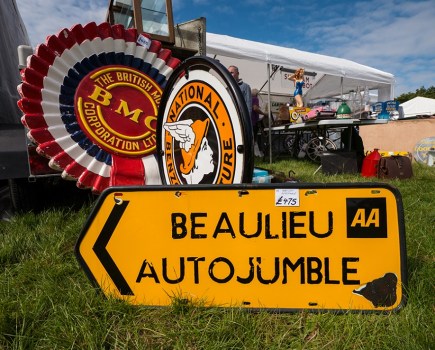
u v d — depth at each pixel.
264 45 7.31
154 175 2.22
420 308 1.06
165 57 2.35
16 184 2.17
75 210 2.33
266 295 1.09
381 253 1.05
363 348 0.94
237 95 1.21
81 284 1.32
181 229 1.10
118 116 2.14
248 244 1.08
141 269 1.12
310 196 1.05
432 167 5.30
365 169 4.17
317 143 6.24
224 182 1.35
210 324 1.05
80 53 2.04
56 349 0.97
